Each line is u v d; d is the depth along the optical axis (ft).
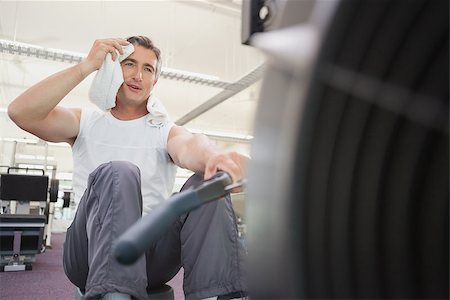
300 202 0.69
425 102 0.72
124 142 3.21
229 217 2.24
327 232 0.73
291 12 0.85
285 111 0.74
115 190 2.03
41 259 12.80
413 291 0.82
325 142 0.69
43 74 20.13
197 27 15.43
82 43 16.47
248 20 1.25
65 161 36.58
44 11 14.28
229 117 27.07
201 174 2.34
